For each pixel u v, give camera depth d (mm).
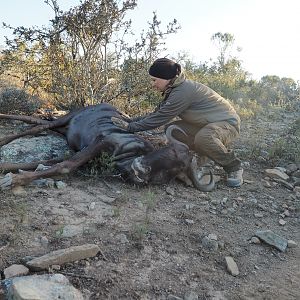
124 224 2113
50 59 3764
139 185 2523
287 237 2232
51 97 4129
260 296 1747
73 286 1605
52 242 1883
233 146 3615
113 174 2598
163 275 1788
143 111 3926
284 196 2738
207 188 2648
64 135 3225
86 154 2611
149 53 3850
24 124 3592
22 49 3762
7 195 2246
